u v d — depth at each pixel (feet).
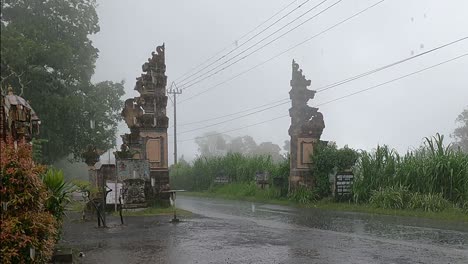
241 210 71.00
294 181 80.89
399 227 47.24
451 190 60.29
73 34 114.83
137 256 33.14
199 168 132.05
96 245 38.04
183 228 48.75
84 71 115.44
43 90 105.50
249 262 30.71
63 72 108.27
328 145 80.18
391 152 71.15
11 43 97.09
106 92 120.57
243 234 43.86
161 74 77.00
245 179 112.27
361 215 59.82
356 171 73.72
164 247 36.83
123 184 65.10
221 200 97.09
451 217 53.36
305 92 81.97
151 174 73.87
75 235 43.88
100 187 70.59
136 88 77.41
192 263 30.55
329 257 32.09
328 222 52.70
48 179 34.01
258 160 113.91
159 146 75.25
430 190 61.41
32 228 23.34
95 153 89.25
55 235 31.35
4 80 99.14
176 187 141.79
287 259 31.55
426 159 64.28
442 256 31.81
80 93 116.16
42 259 25.67
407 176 64.64
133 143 74.38
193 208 75.97
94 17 119.44
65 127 109.70
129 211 64.49
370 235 42.11
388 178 67.77
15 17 110.42
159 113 75.97
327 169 76.84
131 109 75.41
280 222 53.72
